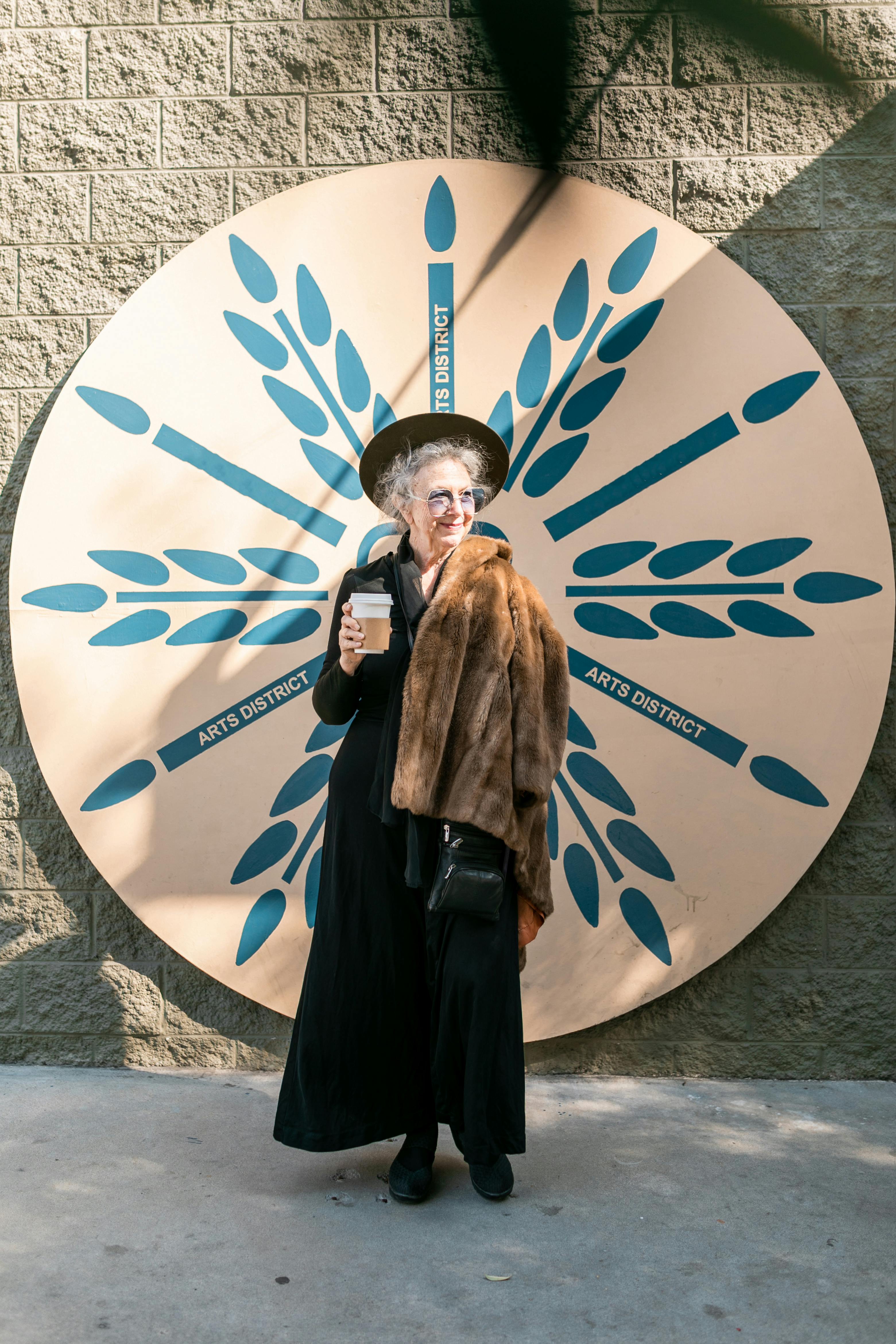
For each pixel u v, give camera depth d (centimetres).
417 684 216
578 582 317
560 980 311
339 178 322
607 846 313
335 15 327
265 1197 231
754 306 317
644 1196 233
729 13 324
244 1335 179
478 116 326
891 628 312
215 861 317
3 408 333
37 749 318
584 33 326
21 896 327
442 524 234
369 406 321
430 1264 202
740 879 312
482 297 320
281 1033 322
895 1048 316
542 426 319
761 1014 316
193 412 321
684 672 315
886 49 323
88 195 331
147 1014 323
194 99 329
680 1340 178
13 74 332
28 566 319
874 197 323
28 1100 294
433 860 223
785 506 314
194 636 320
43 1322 182
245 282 321
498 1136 222
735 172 324
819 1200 231
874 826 318
